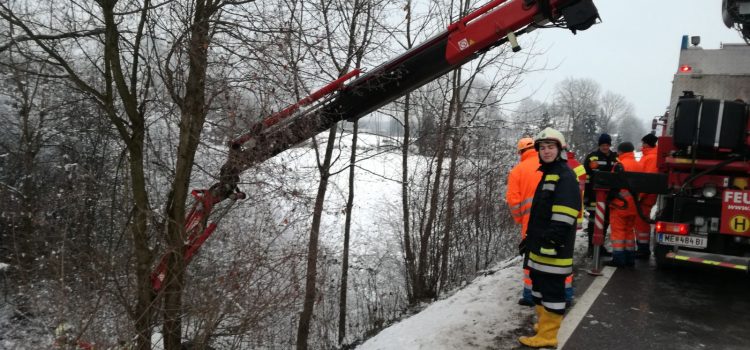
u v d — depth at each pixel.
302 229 8.74
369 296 11.77
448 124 11.70
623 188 6.93
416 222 12.12
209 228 6.66
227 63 6.91
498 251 14.79
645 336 5.02
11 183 13.02
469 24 6.13
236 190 7.05
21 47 6.52
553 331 4.62
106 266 6.36
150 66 6.87
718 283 6.84
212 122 7.16
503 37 6.16
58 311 5.98
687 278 7.04
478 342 4.91
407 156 11.89
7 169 13.23
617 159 8.22
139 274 6.19
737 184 6.48
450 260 12.34
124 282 6.46
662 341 4.90
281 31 7.11
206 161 7.75
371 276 12.55
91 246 7.91
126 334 5.86
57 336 5.71
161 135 8.23
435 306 6.52
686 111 6.55
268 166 7.33
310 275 8.45
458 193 12.01
